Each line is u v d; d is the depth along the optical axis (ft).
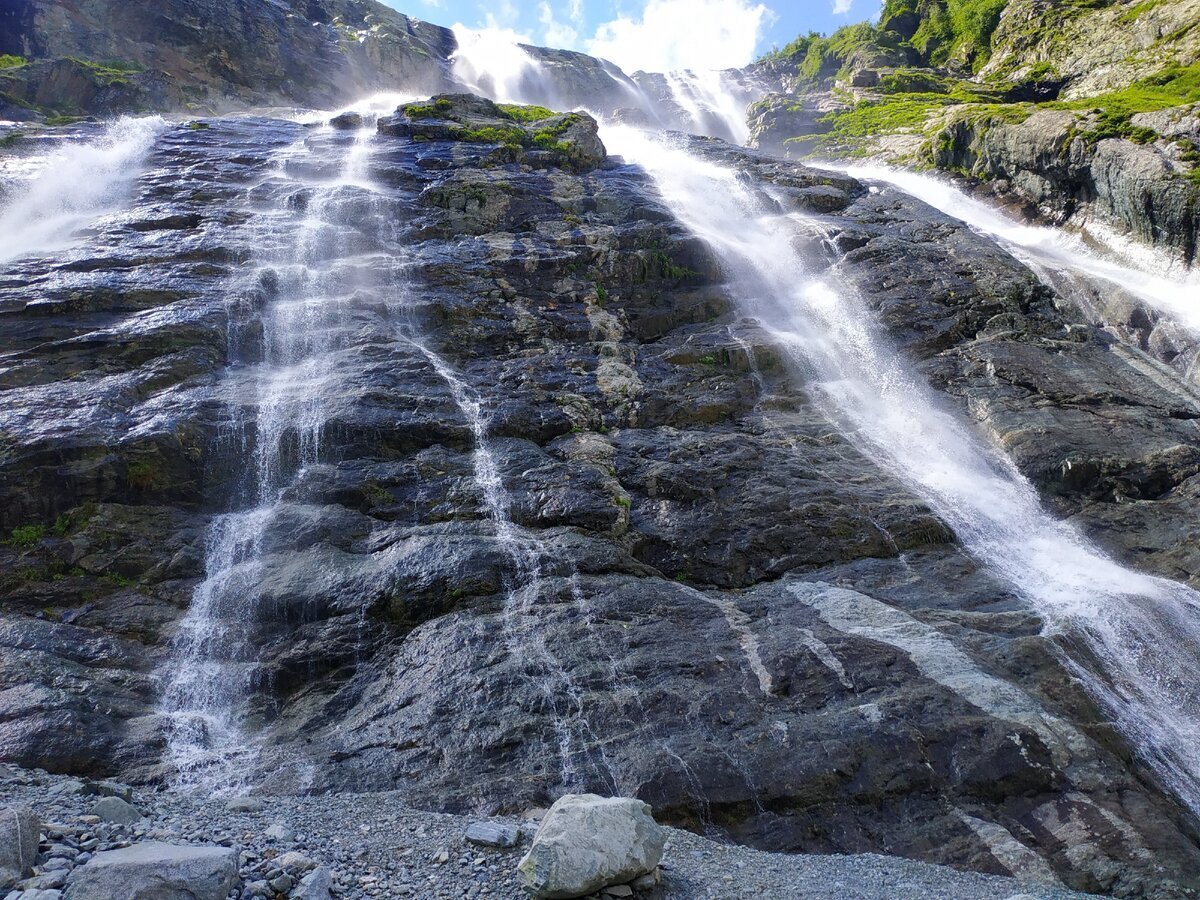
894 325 49.42
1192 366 49.65
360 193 59.72
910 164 89.86
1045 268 59.88
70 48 112.37
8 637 26.25
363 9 159.02
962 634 28.12
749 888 17.34
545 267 52.54
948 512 35.60
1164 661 28.30
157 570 29.89
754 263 57.77
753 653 26.35
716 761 22.00
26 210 57.72
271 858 16.96
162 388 36.88
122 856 14.94
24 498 30.73
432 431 36.22
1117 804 21.63
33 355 37.78
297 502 33.04
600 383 42.45
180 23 119.96
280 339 42.45
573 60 174.70
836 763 22.04
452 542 30.27
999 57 126.31
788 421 41.83
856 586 31.45
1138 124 67.26
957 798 21.77
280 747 23.99
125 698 25.14
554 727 23.31
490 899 15.96
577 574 29.55
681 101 177.27
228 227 53.57
